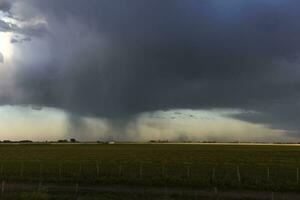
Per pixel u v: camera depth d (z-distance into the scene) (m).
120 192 44.97
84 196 41.16
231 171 68.06
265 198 42.47
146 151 151.25
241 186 48.91
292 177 59.56
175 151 151.88
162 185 50.25
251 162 90.25
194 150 163.12
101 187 48.97
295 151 155.62
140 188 48.12
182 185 50.12
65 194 43.03
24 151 148.62
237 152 144.12
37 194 39.81
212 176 57.50
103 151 150.50
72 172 63.88
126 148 187.88
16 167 73.56
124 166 76.44
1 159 98.12
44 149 170.38
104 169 69.81
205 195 43.62
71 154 126.00
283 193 45.47
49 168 71.38
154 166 76.94
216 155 121.88
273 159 102.06
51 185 50.44
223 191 46.31
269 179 55.91
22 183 51.91
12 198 38.12
